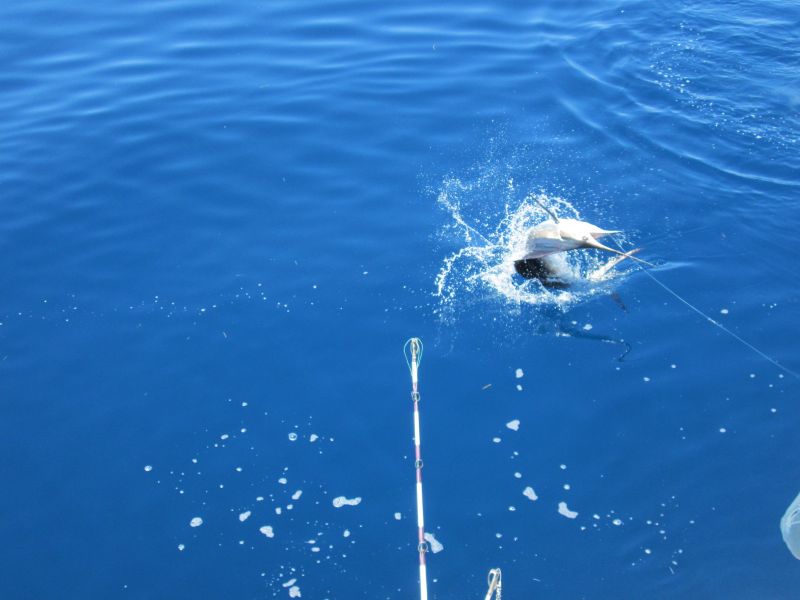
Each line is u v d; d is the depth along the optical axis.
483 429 10.59
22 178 14.84
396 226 13.48
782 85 15.91
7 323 12.23
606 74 16.66
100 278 12.89
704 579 8.95
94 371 11.53
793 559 9.05
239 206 14.06
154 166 15.01
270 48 18.11
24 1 20.19
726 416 10.57
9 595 9.12
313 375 11.32
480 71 17.02
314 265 12.89
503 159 14.71
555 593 8.89
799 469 9.93
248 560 9.32
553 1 19.23
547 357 11.41
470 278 12.52
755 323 11.67
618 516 9.59
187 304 12.39
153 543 9.54
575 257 12.80
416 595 8.95
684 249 12.84
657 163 14.45
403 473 10.15
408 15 19.08
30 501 10.04
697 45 17.16
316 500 9.88
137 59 17.92
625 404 10.79
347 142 15.33
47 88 17.12
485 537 9.43
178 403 11.06
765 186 13.86
